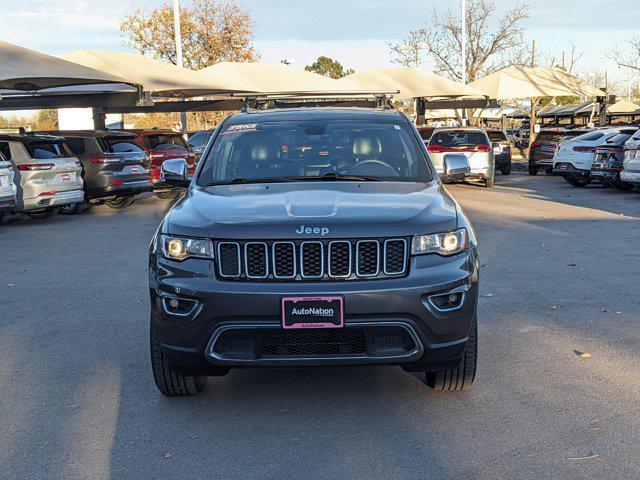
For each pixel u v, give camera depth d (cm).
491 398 454
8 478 358
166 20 4200
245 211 419
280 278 395
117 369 525
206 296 391
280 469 362
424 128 2455
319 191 457
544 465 361
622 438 391
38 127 4944
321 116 566
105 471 364
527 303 698
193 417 431
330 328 389
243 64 2466
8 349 582
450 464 363
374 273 396
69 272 913
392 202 431
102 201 1722
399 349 398
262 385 482
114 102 1884
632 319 638
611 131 2059
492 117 5356
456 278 400
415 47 4038
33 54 1523
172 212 444
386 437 397
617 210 1447
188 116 4825
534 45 4512
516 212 1438
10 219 1549
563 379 486
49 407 452
